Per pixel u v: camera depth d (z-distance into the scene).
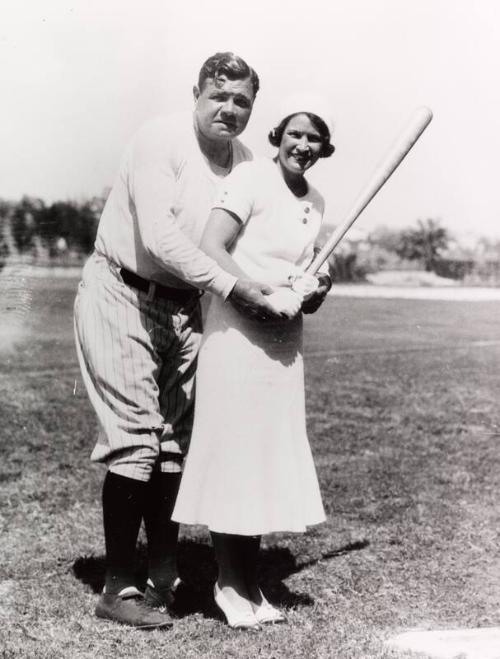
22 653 2.46
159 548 2.85
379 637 2.61
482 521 3.78
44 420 5.58
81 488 4.17
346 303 13.12
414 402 6.57
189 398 2.90
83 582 3.04
